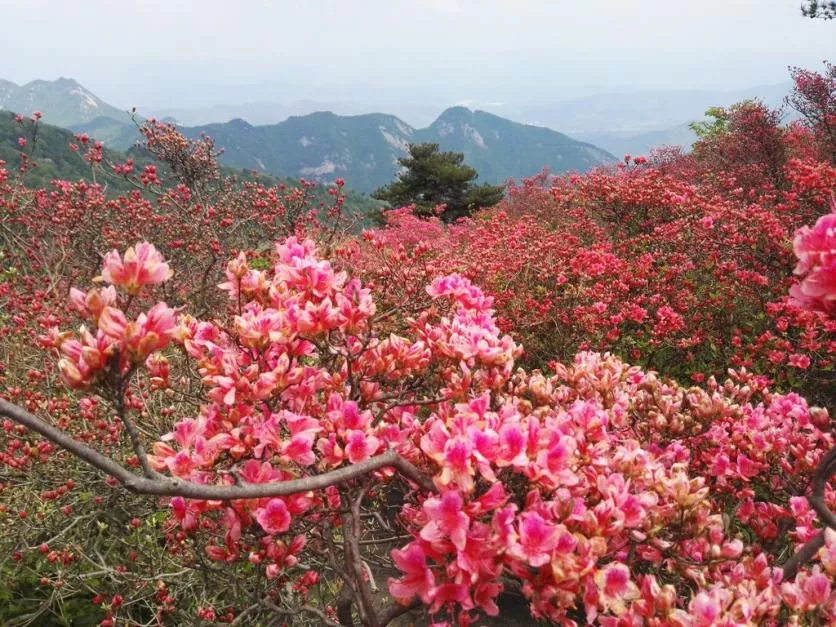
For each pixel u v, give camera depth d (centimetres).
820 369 472
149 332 113
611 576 140
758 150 1098
